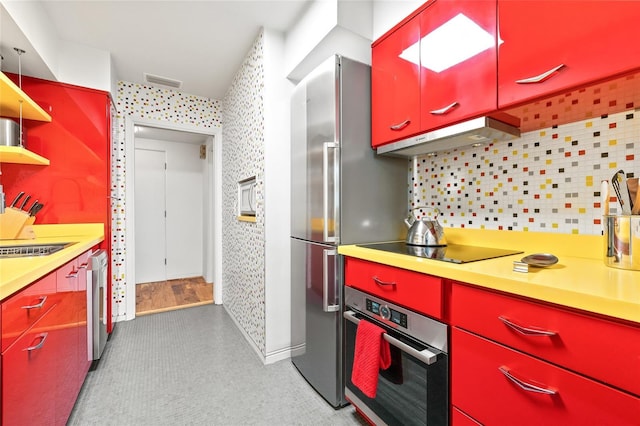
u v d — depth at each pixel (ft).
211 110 10.86
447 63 4.05
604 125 3.60
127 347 7.42
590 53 2.74
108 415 4.90
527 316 2.52
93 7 5.99
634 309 1.90
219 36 7.13
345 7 5.23
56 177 7.06
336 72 5.13
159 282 14.32
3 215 6.12
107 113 7.64
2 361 2.71
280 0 5.86
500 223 4.64
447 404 3.22
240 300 8.66
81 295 5.36
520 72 3.26
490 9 3.54
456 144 4.82
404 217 5.98
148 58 8.06
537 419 2.44
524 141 4.34
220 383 5.88
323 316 5.36
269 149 6.78
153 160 14.37
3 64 6.16
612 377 2.04
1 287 2.61
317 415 4.95
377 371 3.93
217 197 11.05
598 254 3.59
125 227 9.30
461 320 3.06
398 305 3.85
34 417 3.33
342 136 5.17
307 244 5.87
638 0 2.48
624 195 3.10
